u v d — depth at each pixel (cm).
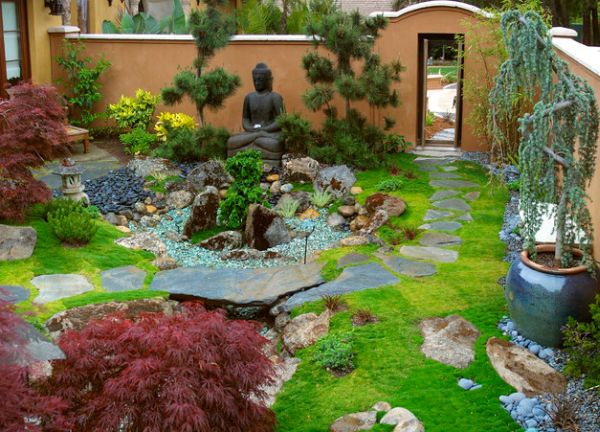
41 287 723
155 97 1285
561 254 592
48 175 1092
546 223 732
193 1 1969
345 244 845
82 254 802
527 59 580
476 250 811
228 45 1262
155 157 1146
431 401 522
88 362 445
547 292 565
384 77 1099
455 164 1138
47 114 859
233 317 734
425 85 1215
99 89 1339
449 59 1970
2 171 828
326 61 1126
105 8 1667
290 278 756
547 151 571
